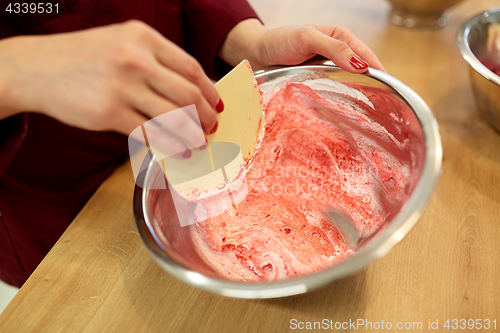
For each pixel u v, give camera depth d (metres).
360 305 0.45
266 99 0.62
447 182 0.59
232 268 0.51
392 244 0.34
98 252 0.53
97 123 0.35
